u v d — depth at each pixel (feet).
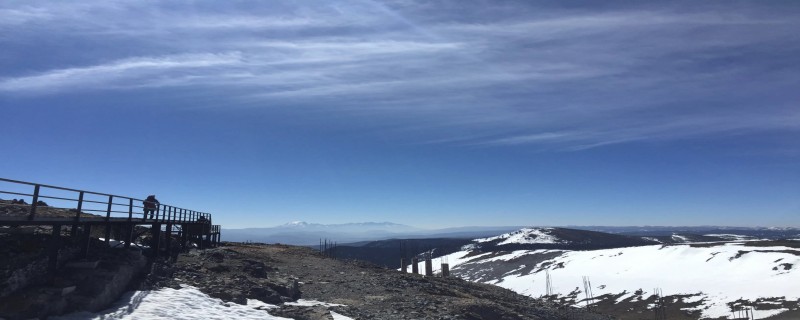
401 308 84.07
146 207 79.66
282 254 149.07
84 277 54.08
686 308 290.15
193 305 61.00
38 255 51.29
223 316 59.16
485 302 106.73
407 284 117.39
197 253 104.88
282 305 73.36
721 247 447.83
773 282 307.99
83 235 65.77
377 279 117.80
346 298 89.04
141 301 57.57
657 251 486.38
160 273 73.26
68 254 57.88
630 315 291.58
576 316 151.74
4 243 50.60
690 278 370.73
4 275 45.21
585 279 416.05
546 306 159.94
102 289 52.65
